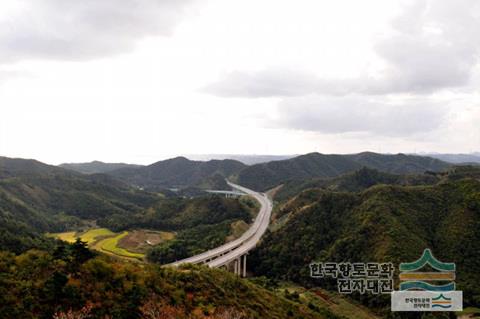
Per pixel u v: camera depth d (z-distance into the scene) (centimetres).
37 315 3438
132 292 4147
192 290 5091
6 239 9562
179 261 11944
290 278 12431
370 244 11712
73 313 3506
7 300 3466
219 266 11900
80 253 4484
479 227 11588
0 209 17688
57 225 19800
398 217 12638
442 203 13425
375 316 9212
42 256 4312
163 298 4494
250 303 5669
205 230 17150
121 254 14225
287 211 18750
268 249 14200
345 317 8919
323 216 14512
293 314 6228
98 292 4009
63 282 3834
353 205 14450
